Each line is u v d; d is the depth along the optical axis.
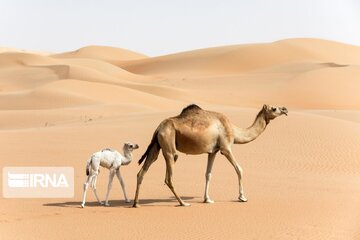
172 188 16.61
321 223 13.97
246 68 154.25
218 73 150.38
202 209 16.05
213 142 16.92
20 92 79.00
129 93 82.44
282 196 17.95
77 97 74.00
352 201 16.97
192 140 16.55
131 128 36.84
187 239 12.57
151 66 174.75
